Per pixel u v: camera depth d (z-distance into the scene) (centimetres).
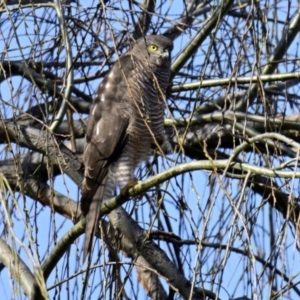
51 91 1145
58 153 953
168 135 1246
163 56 1166
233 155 854
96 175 1073
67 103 975
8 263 866
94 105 1148
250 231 975
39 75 1146
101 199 1016
